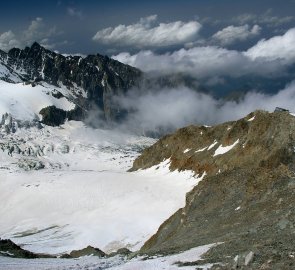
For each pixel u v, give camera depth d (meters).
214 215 91.81
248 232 54.94
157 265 49.59
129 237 170.38
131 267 50.91
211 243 58.69
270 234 50.09
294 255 37.72
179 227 106.19
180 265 46.56
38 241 185.12
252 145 172.62
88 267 57.06
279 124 160.75
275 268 35.50
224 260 43.72
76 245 172.00
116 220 190.00
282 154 128.75
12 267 60.03
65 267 57.75
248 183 95.81
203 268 42.09
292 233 47.53
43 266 60.56
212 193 106.94
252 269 36.69
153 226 175.00
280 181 82.50
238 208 86.25
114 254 84.56
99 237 173.25
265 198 79.94
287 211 59.91
